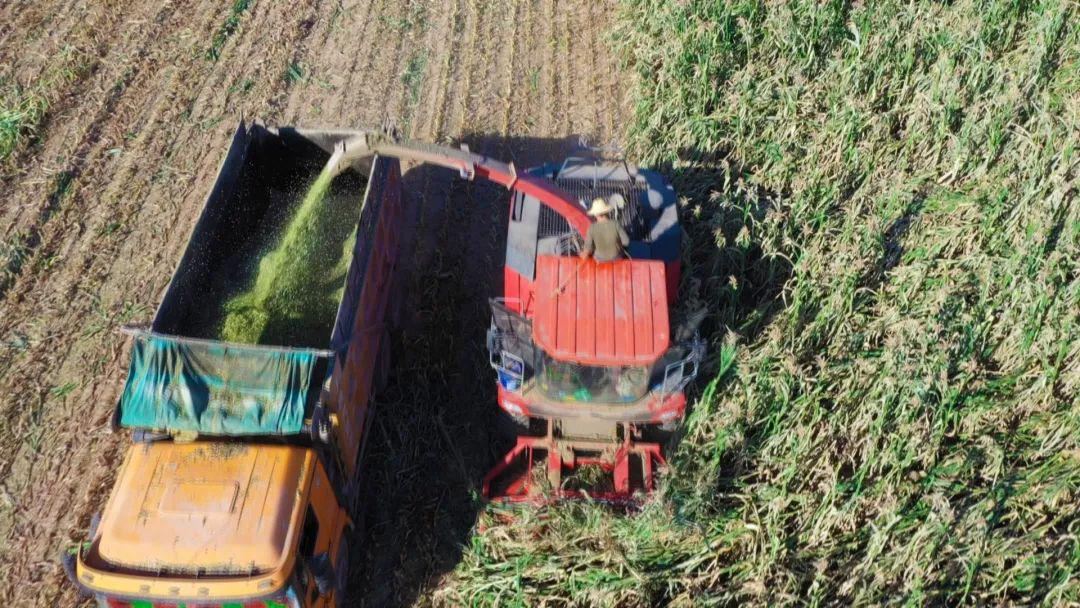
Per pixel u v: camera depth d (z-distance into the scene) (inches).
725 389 377.4
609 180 419.8
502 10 687.7
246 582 264.1
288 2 688.4
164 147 552.4
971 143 456.4
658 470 358.0
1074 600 298.0
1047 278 377.7
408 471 386.0
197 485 285.1
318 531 300.4
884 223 431.2
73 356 430.9
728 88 525.7
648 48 575.2
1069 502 334.6
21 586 343.3
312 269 408.2
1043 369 372.2
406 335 442.0
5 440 394.3
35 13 663.1
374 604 344.2
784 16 529.7
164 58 625.0
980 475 345.4
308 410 307.3
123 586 264.4
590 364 322.0
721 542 336.5
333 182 456.4
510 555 343.9
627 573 328.2
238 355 305.6
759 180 477.7
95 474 379.6
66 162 537.0
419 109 588.7
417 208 519.2
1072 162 412.2
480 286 474.9
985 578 314.7
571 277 334.3
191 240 367.6
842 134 466.0
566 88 607.5
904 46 513.3
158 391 304.0
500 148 558.3
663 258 384.8
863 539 334.3
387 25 668.1
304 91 602.2
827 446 354.6
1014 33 531.2
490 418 407.5
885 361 366.9
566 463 364.2
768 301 422.9
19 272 473.4
